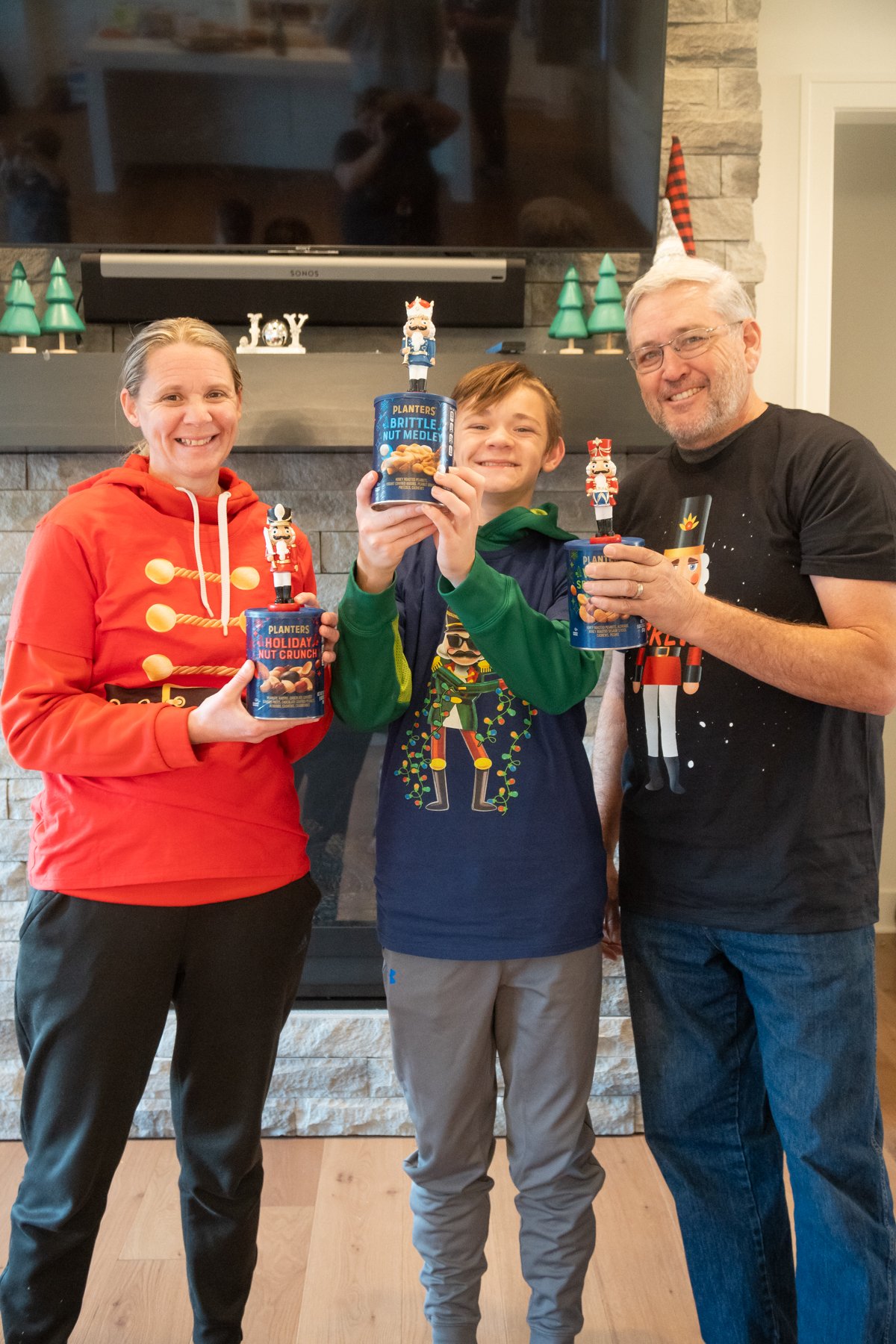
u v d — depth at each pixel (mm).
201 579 1286
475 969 1306
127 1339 1531
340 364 1980
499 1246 1759
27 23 1978
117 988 1208
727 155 2240
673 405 1318
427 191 2092
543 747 1326
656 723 1328
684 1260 1721
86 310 2119
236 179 2068
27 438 1958
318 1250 1751
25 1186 1240
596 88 2055
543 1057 1319
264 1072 1303
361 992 2240
